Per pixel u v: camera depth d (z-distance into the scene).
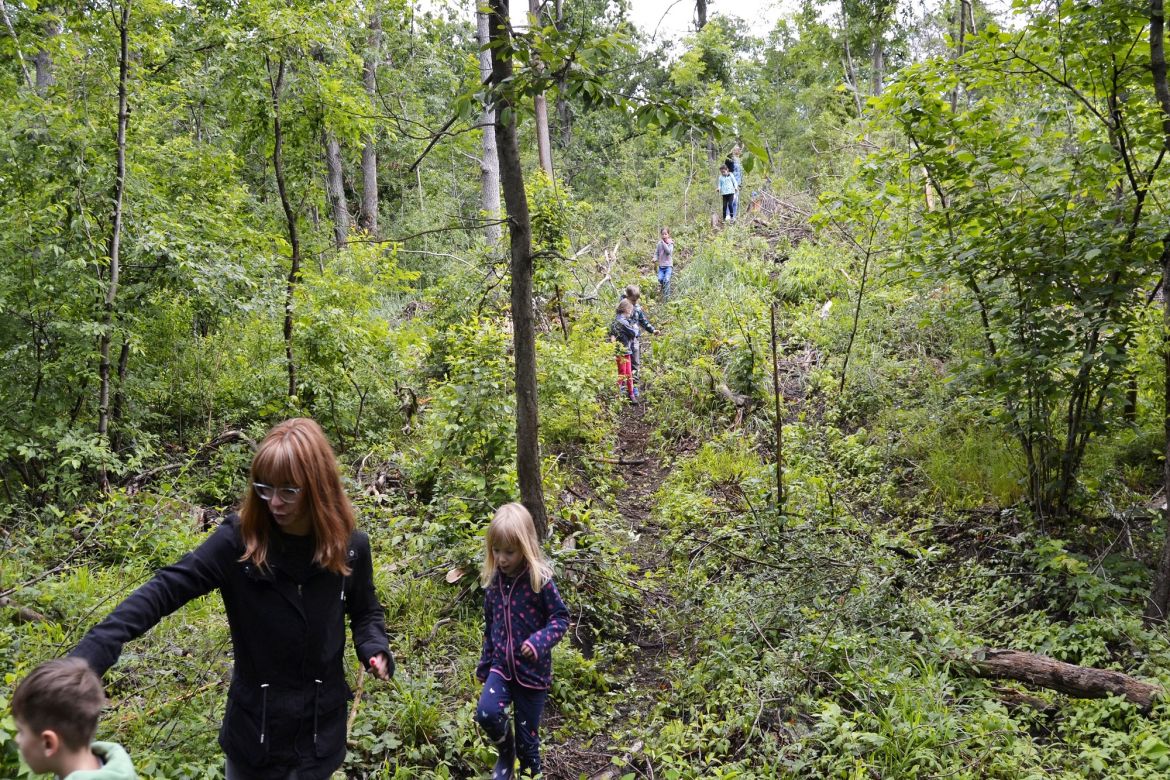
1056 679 4.74
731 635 5.86
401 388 10.91
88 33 8.69
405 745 4.39
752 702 4.92
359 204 23.55
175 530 6.95
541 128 18.44
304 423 2.68
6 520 7.40
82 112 8.47
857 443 9.24
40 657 4.61
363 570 2.87
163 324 9.37
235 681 2.69
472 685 5.06
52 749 2.10
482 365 8.12
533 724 4.21
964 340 10.11
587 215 22.44
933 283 7.68
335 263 11.84
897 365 10.56
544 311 13.45
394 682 4.82
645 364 14.00
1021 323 6.37
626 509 9.20
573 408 10.67
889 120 7.43
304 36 9.56
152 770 3.65
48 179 8.18
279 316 9.92
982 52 6.52
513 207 5.49
